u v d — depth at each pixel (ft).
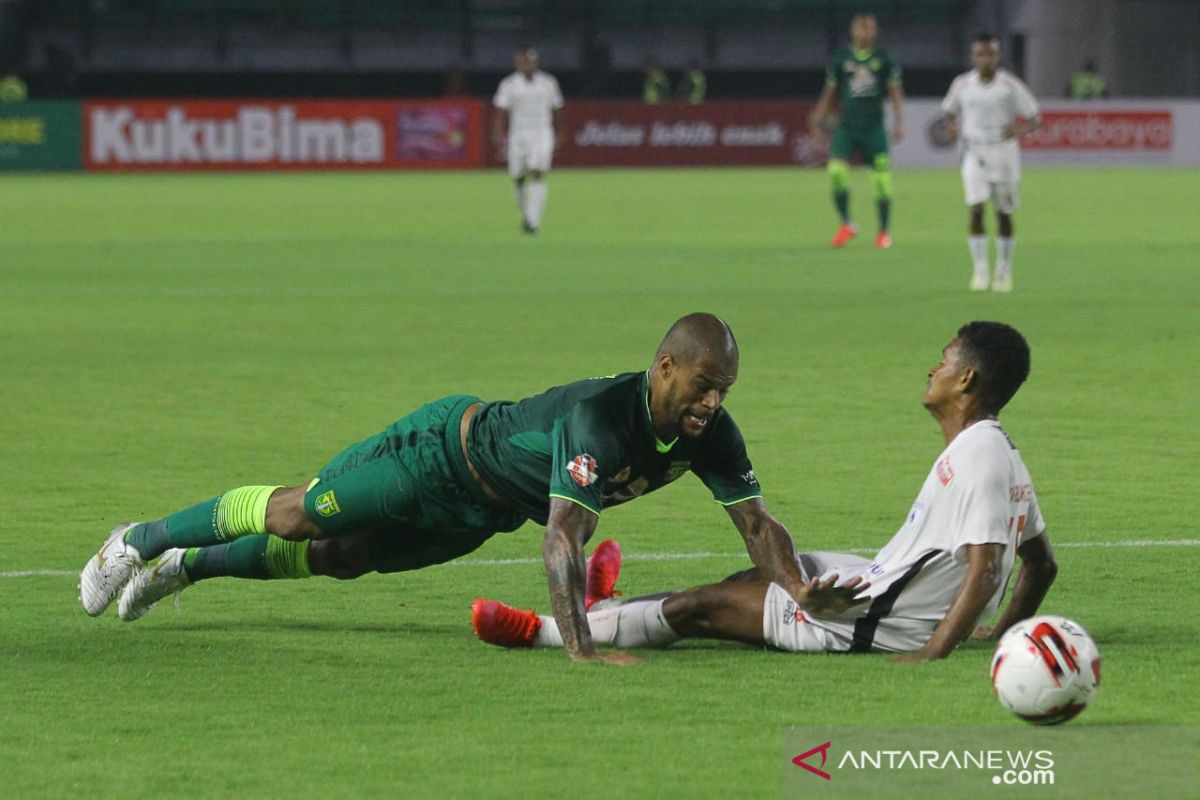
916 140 448.65
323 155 444.55
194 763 44.65
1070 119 441.68
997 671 46.65
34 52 488.02
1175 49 494.18
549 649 56.34
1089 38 491.72
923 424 102.22
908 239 247.70
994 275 186.80
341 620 61.00
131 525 59.41
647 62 463.83
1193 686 51.24
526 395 112.68
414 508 55.98
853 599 52.49
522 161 260.62
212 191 364.58
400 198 342.85
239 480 87.20
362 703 50.11
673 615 55.72
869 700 49.73
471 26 497.05
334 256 223.92
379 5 497.05
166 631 59.31
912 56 497.46
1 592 65.26
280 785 42.96
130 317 159.84
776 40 500.74
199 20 492.13
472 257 221.46
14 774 43.88
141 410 108.58
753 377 120.88
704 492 84.74
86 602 59.16
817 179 399.24
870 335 143.13
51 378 122.31
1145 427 101.09
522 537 75.15
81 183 394.73
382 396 113.29
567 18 497.87
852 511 79.20
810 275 196.24
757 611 55.31
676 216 294.46
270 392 115.34
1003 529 52.54
